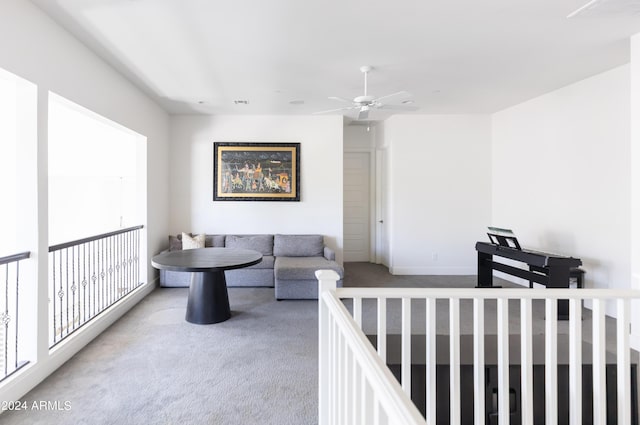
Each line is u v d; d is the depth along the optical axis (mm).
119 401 2105
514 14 2479
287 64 3381
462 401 1735
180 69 3482
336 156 5406
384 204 6191
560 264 3436
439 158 5539
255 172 5336
